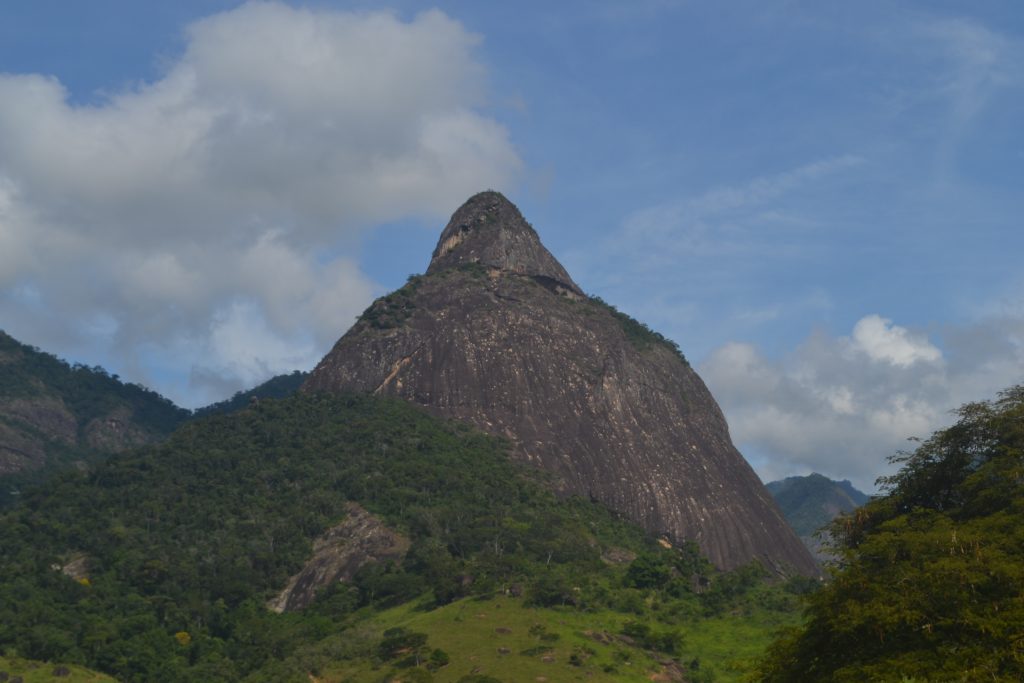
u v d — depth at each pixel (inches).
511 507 6058.1
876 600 1660.9
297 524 5871.1
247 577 5428.2
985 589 1619.1
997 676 1491.1
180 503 6190.9
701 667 4242.1
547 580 4909.0
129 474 6604.3
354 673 4232.3
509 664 4111.7
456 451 6683.1
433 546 5413.4
